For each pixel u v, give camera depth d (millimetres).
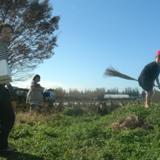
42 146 11023
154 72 16453
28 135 12289
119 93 26484
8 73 9742
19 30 42688
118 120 13234
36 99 20266
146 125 12586
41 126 14031
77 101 27859
